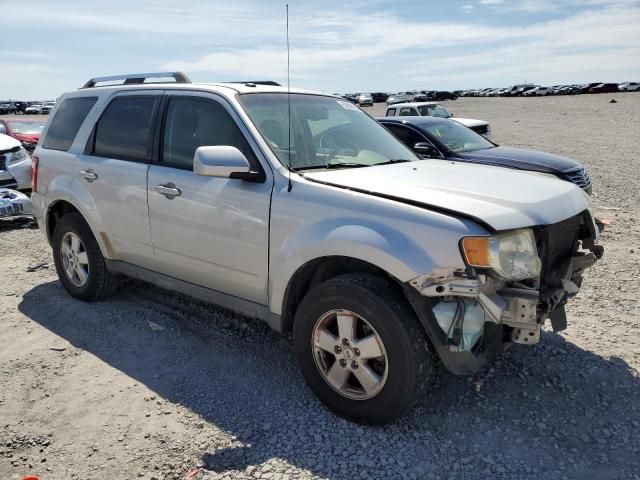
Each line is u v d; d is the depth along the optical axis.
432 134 8.77
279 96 4.09
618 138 21.84
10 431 3.11
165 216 4.01
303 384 3.59
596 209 9.08
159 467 2.80
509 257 2.83
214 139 3.81
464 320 2.80
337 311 3.07
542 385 3.52
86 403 3.38
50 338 4.29
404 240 2.85
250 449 2.94
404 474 2.73
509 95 84.31
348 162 3.87
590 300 4.96
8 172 9.37
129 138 4.43
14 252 6.78
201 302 4.95
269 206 3.39
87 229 4.80
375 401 2.99
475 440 2.99
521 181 3.46
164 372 3.75
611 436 3.01
